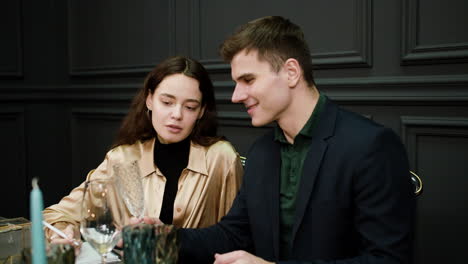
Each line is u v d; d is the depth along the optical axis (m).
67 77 3.67
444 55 1.87
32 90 3.54
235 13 2.59
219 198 1.69
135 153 1.72
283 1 2.38
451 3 1.86
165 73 1.55
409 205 1.10
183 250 1.27
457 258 1.93
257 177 1.30
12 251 1.15
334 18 2.20
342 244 1.15
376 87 2.10
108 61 3.38
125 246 0.89
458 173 1.92
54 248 0.82
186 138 1.69
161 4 2.98
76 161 3.69
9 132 3.49
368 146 1.11
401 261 1.04
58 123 3.69
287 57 1.14
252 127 2.60
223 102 2.71
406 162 1.13
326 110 1.21
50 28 3.59
